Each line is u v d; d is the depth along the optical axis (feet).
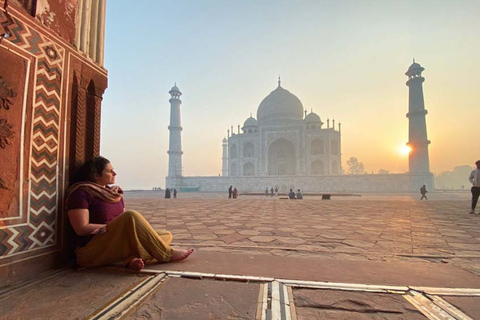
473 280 6.41
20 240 6.14
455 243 11.40
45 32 6.99
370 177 122.11
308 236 13.06
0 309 4.66
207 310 4.68
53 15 7.34
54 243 7.07
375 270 7.20
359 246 10.78
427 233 13.92
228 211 27.58
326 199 57.36
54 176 7.14
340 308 4.85
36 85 6.66
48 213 6.91
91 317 4.35
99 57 9.43
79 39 8.40
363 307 4.89
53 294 5.34
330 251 9.87
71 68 7.89
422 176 116.67
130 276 6.43
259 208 31.63
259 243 11.35
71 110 7.93
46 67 6.98
